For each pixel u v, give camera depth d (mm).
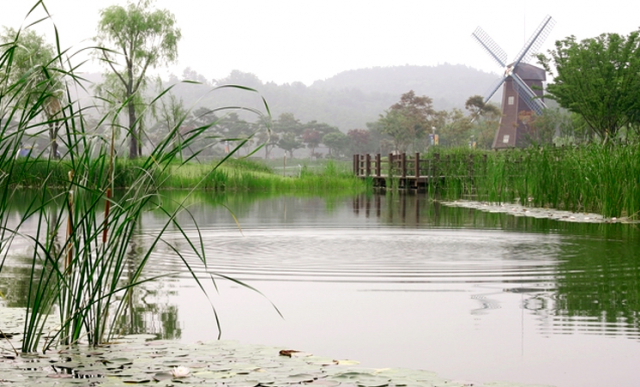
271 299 4852
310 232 9461
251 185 25219
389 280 5617
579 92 26406
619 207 11555
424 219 11797
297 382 2818
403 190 25172
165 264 6379
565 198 13695
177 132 3266
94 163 3482
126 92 36469
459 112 75875
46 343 3480
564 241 8328
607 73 25984
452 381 2865
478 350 3537
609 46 25672
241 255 7047
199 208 14641
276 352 3361
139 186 3506
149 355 3277
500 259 6809
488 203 16344
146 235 8961
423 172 26422
